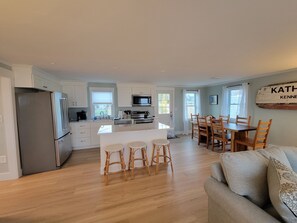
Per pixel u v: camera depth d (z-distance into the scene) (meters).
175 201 2.07
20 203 2.07
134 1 1.15
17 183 2.60
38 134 3.03
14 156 2.77
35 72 3.07
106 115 5.40
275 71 3.78
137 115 5.57
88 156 3.96
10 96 2.73
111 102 5.41
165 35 1.74
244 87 4.88
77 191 2.33
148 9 1.26
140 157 3.21
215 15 1.36
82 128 4.61
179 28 1.58
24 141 2.94
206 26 1.55
